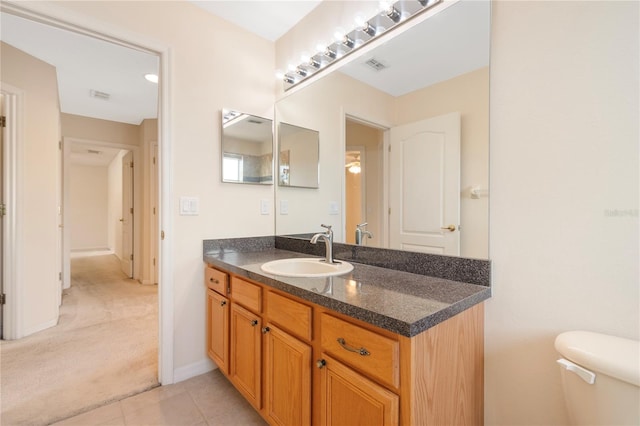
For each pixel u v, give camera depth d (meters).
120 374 1.96
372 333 0.94
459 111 1.31
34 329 2.62
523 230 1.14
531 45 1.12
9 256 2.48
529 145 1.12
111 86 3.21
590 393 0.83
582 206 1.01
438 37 1.38
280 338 1.32
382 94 1.61
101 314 3.09
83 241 8.14
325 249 1.93
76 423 1.52
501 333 1.19
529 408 1.13
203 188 1.98
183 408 1.64
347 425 1.02
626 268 0.94
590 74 0.99
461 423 1.09
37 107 2.65
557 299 1.06
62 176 4.02
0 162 2.52
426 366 0.91
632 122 0.92
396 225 1.56
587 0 0.99
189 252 1.94
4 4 1.37
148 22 1.75
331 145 1.91
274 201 2.34
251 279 1.49
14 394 1.74
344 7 1.79
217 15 2.04
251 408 1.65
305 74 2.05
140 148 4.51
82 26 1.55
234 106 2.12
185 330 1.92
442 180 1.38
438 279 1.35
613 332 0.96
